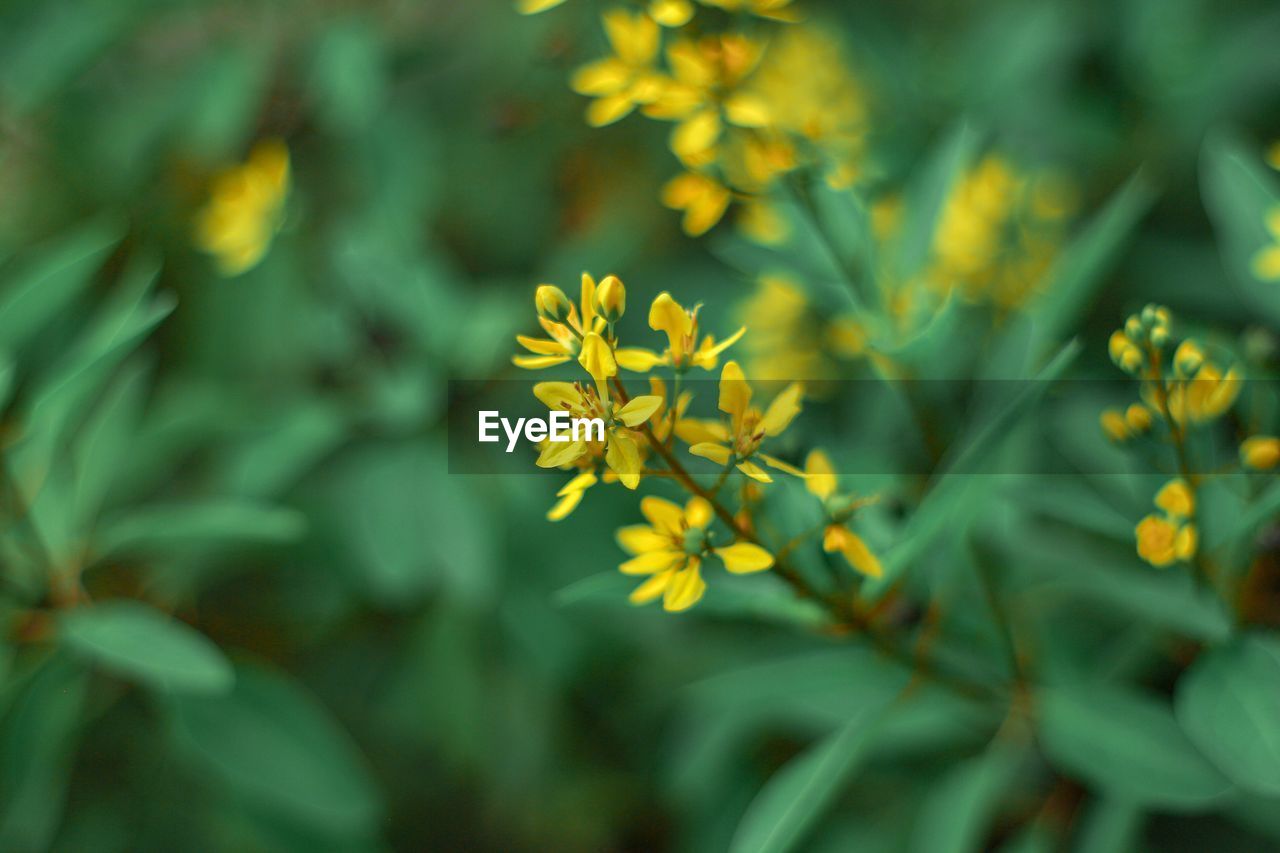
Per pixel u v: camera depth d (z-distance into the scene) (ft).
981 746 1.56
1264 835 1.53
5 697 1.48
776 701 1.46
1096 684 1.43
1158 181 1.90
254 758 1.56
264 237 1.77
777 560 1.23
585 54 1.69
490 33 1.91
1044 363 1.48
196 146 1.80
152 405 1.79
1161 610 1.32
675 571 1.21
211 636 1.78
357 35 1.73
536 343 1.17
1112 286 1.73
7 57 1.69
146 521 1.51
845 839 1.58
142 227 1.87
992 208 1.57
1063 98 1.94
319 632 1.83
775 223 1.43
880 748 1.56
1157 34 1.95
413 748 2.00
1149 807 1.45
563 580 1.76
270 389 1.81
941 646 1.40
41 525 1.48
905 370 1.42
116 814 1.68
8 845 1.52
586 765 1.92
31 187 1.86
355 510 1.72
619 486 1.74
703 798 1.71
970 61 1.98
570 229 1.99
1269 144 1.91
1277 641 1.28
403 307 1.74
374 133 1.78
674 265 1.92
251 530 1.50
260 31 1.86
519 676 1.82
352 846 1.61
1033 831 1.51
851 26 2.03
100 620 1.45
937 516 1.23
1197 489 1.28
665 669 1.75
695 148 1.32
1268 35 1.89
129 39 1.88
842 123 1.61
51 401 1.37
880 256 1.48
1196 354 1.24
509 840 2.02
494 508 1.70
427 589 1.80
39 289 1.42
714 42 1.32
